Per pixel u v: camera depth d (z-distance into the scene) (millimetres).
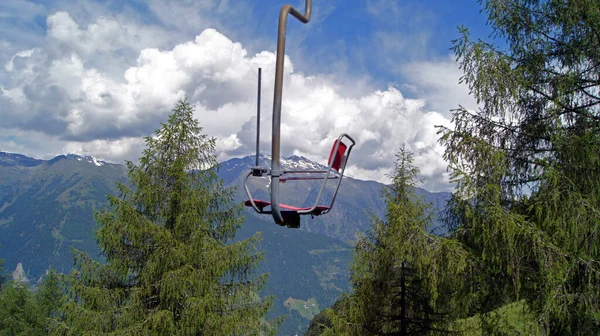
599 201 8750
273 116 3607
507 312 9398
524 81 9352
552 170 8828
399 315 14992
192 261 14727
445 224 10430
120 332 13484
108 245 14461
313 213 3941
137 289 14367
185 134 15469
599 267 8438
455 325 13914
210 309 14273
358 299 15023
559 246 8656
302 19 3869
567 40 9352
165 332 13867
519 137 9844
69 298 14156
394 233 12812
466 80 9695
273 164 3648
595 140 8797
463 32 9578
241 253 15312
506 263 9016
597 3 8727
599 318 8273
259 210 3986
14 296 36719
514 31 9805
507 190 9695
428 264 9750
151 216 15258
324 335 15102
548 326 8555
